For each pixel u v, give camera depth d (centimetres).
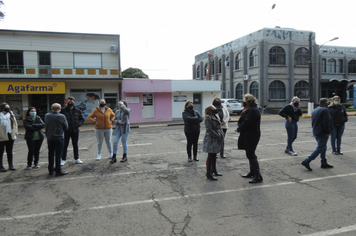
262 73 2848
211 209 418
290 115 797
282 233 341
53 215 406
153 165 700
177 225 367
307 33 3012
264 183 541
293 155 793
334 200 447
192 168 664
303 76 2995
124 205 441
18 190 521
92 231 354
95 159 783
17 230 360
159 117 2102
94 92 1952
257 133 536
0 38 1755
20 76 1794
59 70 1852
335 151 797
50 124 610
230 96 3400
